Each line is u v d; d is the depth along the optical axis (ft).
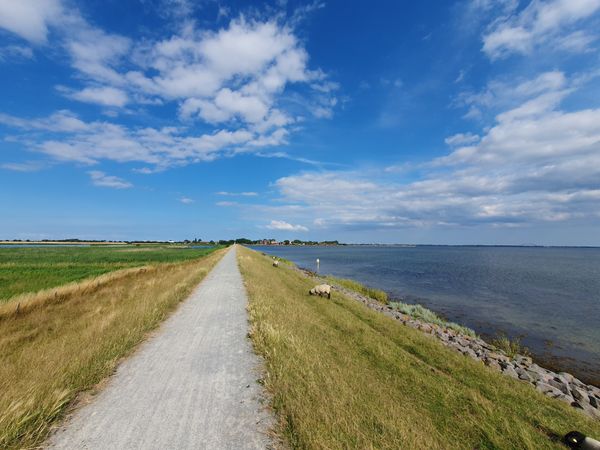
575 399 25.14
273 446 11.32
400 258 272.31
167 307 34.22
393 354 24.36
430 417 15.69
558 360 37.19
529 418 16.90
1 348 20.79
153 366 18.72
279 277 76.74
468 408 16.87
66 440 11.48
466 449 13.47
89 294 43.39
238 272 76.07
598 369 34.63
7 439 11.12
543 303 69.82
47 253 160.15
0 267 81.35
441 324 49.88
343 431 12.15
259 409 13.91
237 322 29.22
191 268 80.18
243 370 18.28
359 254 371.56
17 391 13.55
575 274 133.59
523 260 252.01
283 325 26.32
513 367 29.76
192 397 14.96
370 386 17.47
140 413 13.43
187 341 23.56
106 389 15.66
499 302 70.85
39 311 32.73
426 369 22.24
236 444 11.41
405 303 69.31
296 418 12.59
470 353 32.55
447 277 119.55
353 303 48.19
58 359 17.22
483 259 261.44
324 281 90.89
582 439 14.38
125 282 55.01
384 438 12.26
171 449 11.07
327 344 24.66
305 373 16.87
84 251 192.95
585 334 46.93
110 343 20.61
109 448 11.10
